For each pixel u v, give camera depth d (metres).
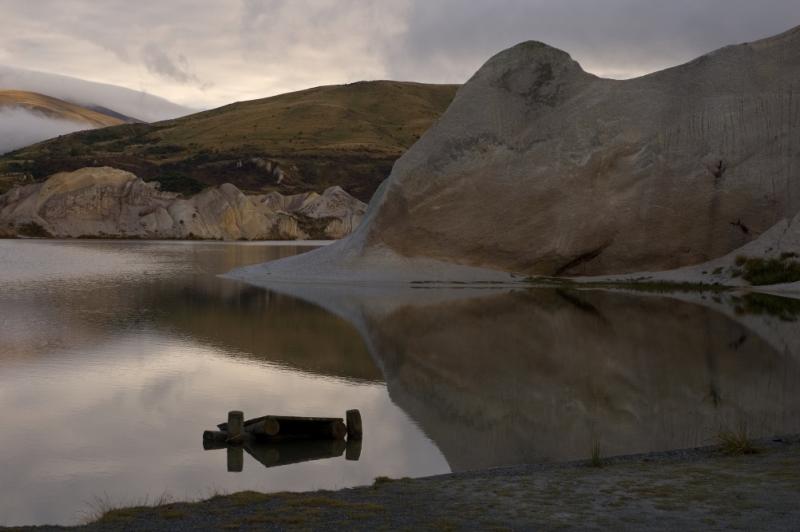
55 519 10.69
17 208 110.38
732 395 18.02
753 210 48.00
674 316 31.75
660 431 14.92
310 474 12.91
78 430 15.48
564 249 49.78
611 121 51.12
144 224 112.50
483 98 52.97
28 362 22.16
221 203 119.19
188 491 11.95
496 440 14.66
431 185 50.62
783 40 52.31
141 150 194.25
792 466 10.51
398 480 11.30
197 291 42.19
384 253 51.09
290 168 168.38
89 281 47.53
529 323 30.36
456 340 26.55
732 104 50.31
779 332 27.19
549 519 8.57
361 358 23.33
